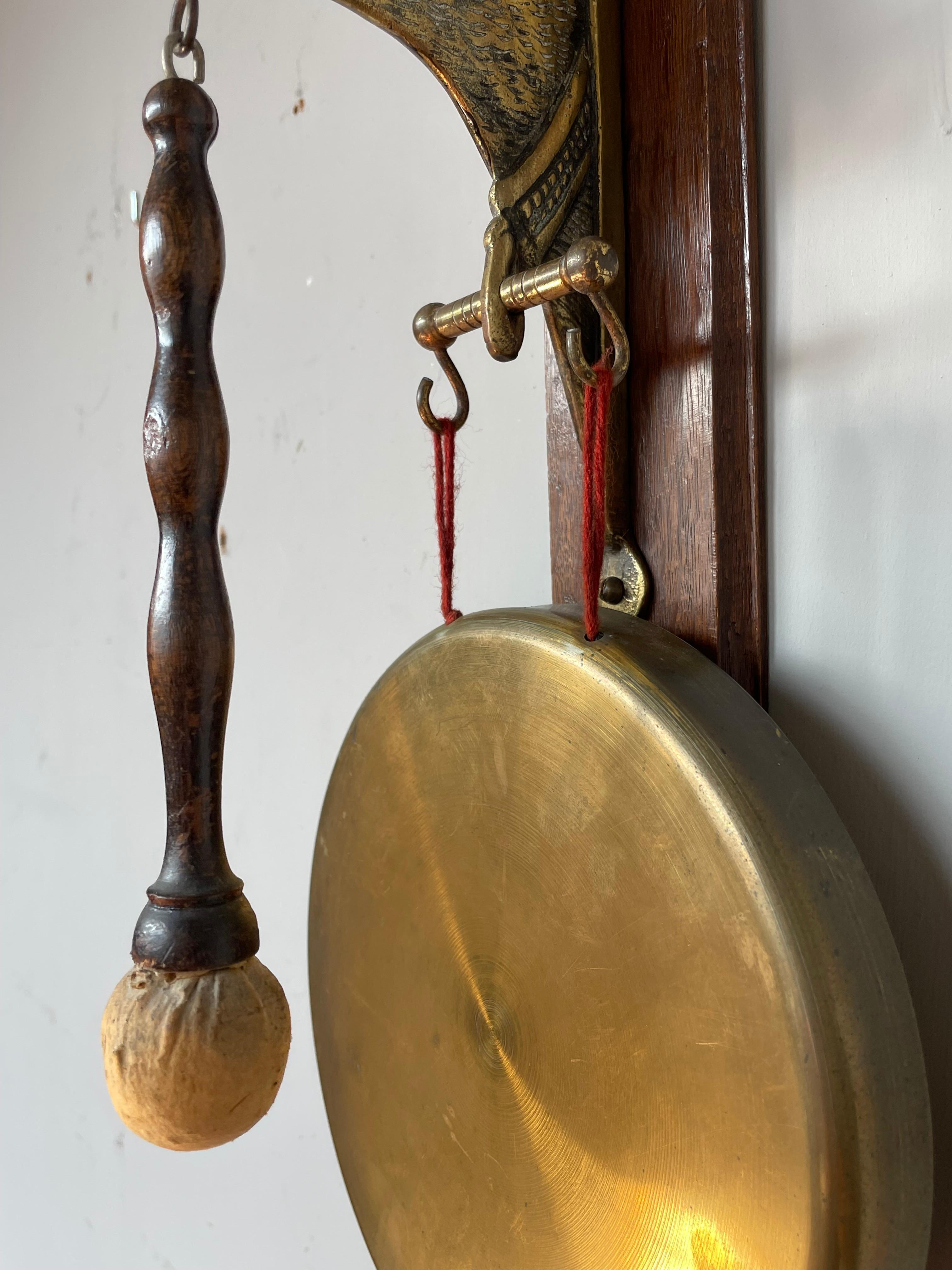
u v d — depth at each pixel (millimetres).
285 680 677
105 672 849
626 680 345
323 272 627
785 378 386
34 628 930
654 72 391
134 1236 847
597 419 347
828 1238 294
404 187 574
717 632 384
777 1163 305
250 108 671
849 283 367
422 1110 456
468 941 424
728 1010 318
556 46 377
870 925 312
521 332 368
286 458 662
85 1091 901
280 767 684
